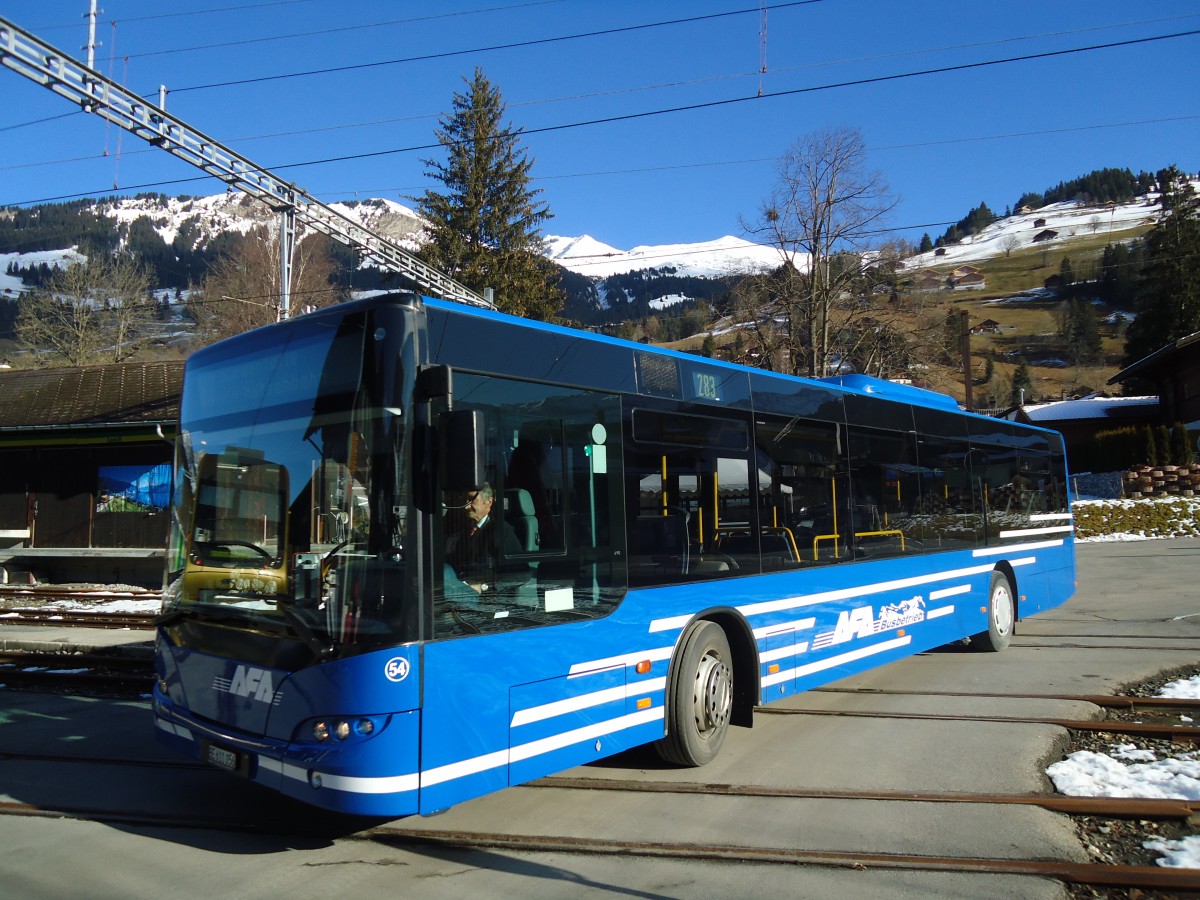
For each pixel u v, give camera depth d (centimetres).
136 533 2048
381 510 427
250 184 1496
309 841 488
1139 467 3472
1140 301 6297
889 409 897
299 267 5312
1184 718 744
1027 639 1171
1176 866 441
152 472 2056
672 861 459
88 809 539
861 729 726
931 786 577
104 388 2159
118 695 890
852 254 3572
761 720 764
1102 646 1095
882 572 841
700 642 617
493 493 476
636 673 560
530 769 478
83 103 1107
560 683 502
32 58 1000
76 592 1781
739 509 671
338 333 464
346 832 500
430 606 433
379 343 444
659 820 517
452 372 457
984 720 746
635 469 577
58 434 2042
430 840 488
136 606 1585
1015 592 1140
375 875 440
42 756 659
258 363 503
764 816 523
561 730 500
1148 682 888
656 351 611
